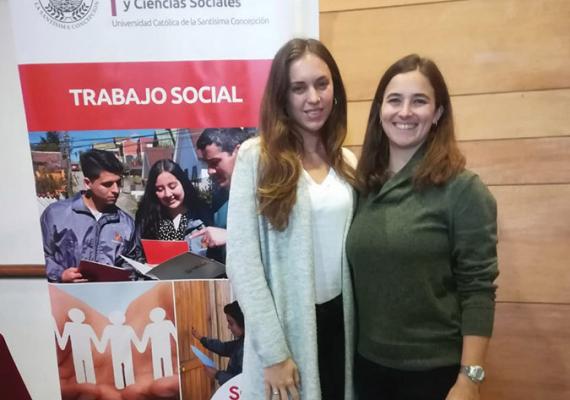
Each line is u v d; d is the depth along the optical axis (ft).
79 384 4.87
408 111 3.18
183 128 4.33
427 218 3.19
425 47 4.41
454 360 3.25
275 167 3.22
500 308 4.75
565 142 4.36
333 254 3.58
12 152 4.89
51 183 4.47
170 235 4.54
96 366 4.83
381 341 3.33
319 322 3.59
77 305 4.71
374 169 3.65
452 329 3.28
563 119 4.33
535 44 4.24
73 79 4.22
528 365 4.80
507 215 4.58
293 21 4.09
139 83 4.23
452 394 3.14
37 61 4.18
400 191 3.31
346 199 3.63
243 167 3.36
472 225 3.09
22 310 5.29
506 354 4.82
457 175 3.16
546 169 4.43
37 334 5.35
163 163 4.41
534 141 4.41
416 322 3.22
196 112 4.30
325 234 3.54
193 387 4.85
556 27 4.18
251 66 4.18
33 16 4.10
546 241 4.56
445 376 3.23
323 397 3.73
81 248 4.58
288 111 3.43
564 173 4.41
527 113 4.37
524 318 4.73
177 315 4.70
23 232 5.06
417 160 3.34
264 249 3.39
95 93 4.25
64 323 4.76
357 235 3.41
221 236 4.52
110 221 4.53
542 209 4.51
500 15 4.23
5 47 4.65
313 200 3.49
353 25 4.48
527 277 4.65
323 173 3.68
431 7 4.32
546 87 4.30
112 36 4.13
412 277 3.18
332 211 3.54
